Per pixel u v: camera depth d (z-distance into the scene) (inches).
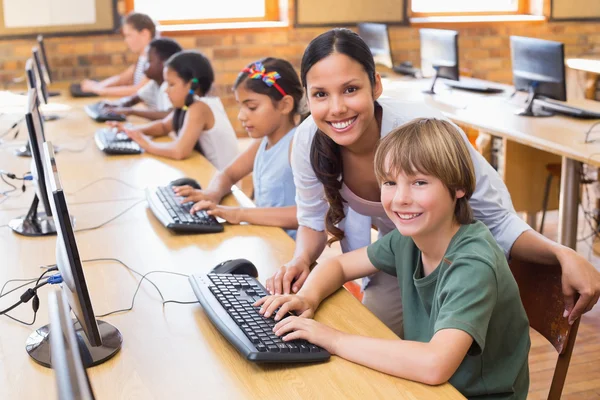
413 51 253.3
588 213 164.6
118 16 227.3
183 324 59.9
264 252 76.9
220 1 243.8
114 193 99.1
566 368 61.4
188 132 120.0
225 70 239.0
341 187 72.3
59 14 221.6
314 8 241.4
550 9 260.8
